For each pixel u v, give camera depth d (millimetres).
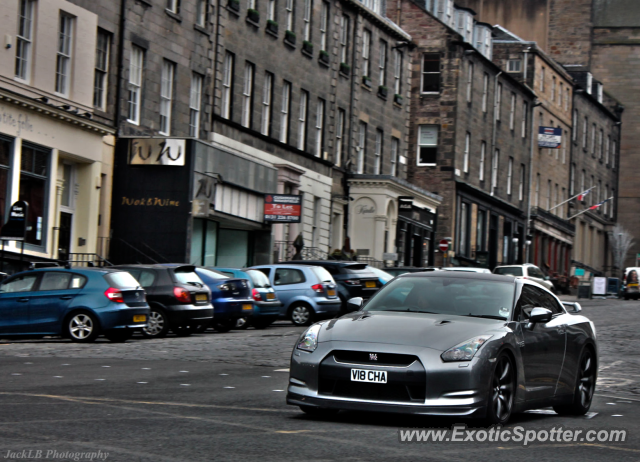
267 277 39812
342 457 11188
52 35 42062
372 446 12047
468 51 90438
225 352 26453
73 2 43594
